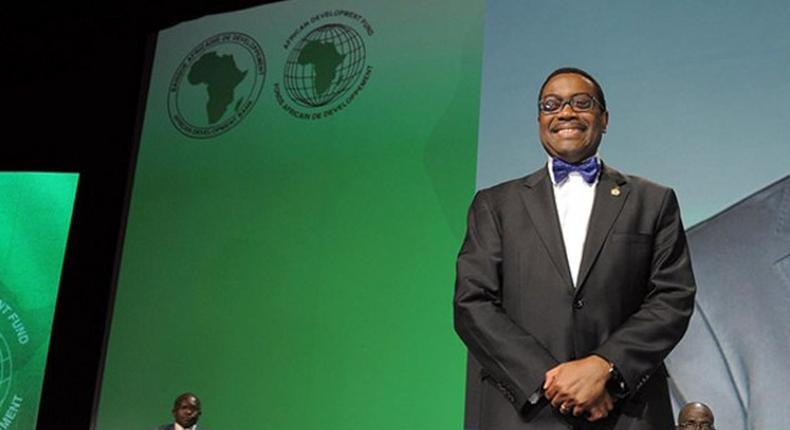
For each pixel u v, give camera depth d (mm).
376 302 3973
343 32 4480
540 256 1557
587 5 3936
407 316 3893
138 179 4684
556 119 1666
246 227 4363
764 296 3266
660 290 1543
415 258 3959
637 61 3766
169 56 4867
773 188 3379
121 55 5074
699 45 3680
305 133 4395
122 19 5082
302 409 3959
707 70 3631
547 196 1625
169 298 4395
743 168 3447
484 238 1643
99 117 5023
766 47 3564
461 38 4168
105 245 4773
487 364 1502
